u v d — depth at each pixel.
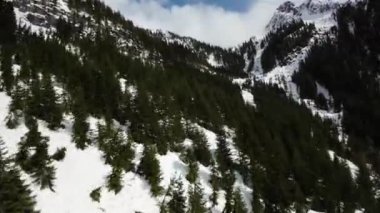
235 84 177.88
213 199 49.00
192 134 68.56
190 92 96.06
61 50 85.75
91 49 108.94
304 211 62.56
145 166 46.62
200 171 56.69
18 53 73.44
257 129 85.88
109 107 61.66
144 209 41.44
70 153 45.06
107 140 49.59
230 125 89.19
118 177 42.44
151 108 65.88
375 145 161.12
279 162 71.19
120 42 158.62
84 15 162.38
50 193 36.81
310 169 77.75
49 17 142.50
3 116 47.41
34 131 42.44
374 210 74.69
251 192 59.25
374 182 93.88
